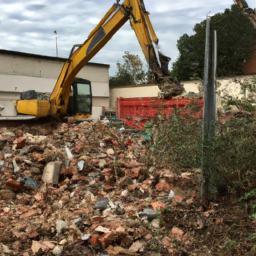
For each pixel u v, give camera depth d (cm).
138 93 2831
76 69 1179
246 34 2352
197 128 578
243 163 448
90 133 892
